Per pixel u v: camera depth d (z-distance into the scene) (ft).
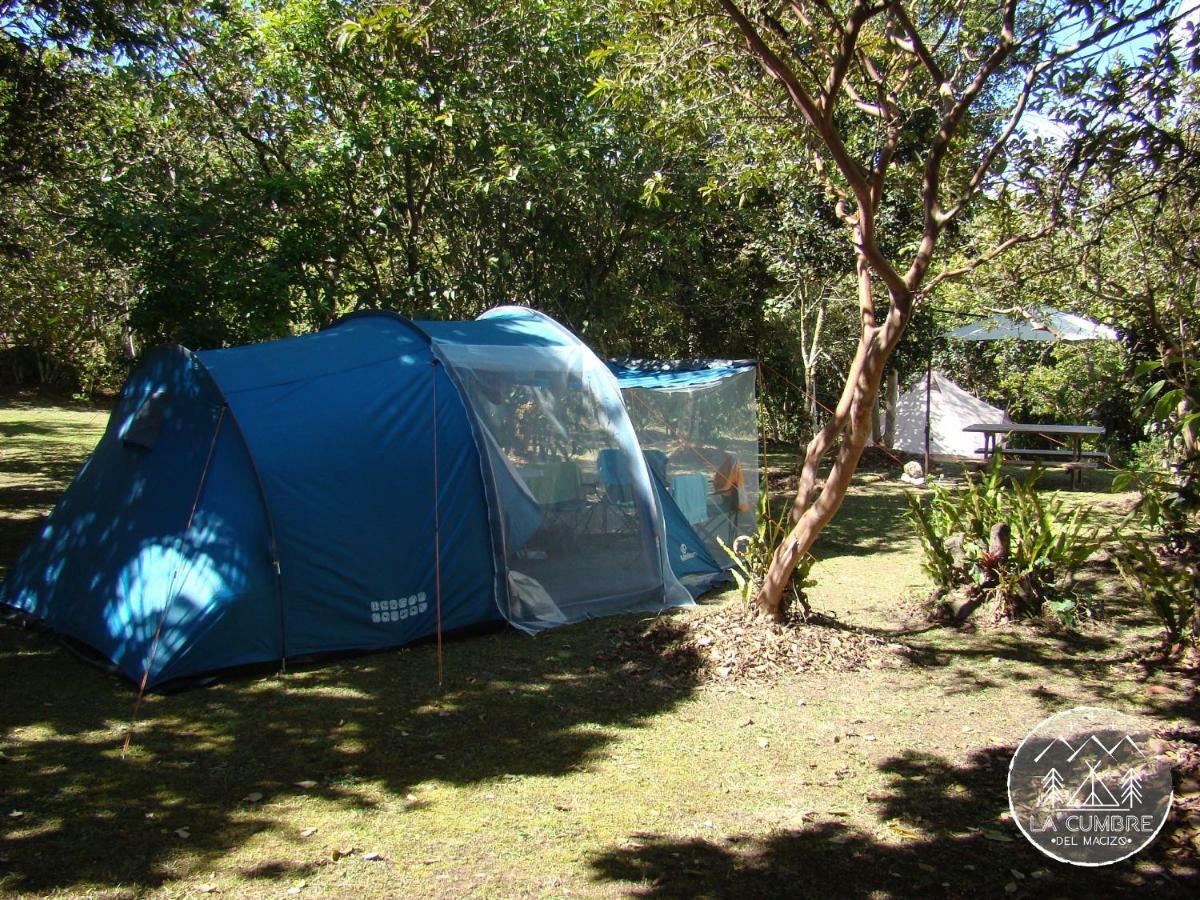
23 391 87.25
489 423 22.94
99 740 15.61
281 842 12.28
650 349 50.75
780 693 18.02
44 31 30.07
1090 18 16.19
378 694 18.04
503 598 22.22
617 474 24.82
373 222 34.40
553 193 33.22
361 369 22.27
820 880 11.39
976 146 24.02
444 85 33.32
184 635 18.29
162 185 31.96
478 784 14.12
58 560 21.95
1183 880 11.41
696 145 30.45
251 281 28.60
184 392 21.04
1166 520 21.68
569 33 33.88
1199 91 21.06
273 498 19.56
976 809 13.29
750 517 30.89
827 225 41.32
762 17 18.53
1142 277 24.82
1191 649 19.69
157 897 10.92
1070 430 47.50
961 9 20.79
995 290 30.35
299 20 32.63
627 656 20.24
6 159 31.17
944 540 24.49
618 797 13.70
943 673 19.20
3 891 10.94
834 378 62.03
